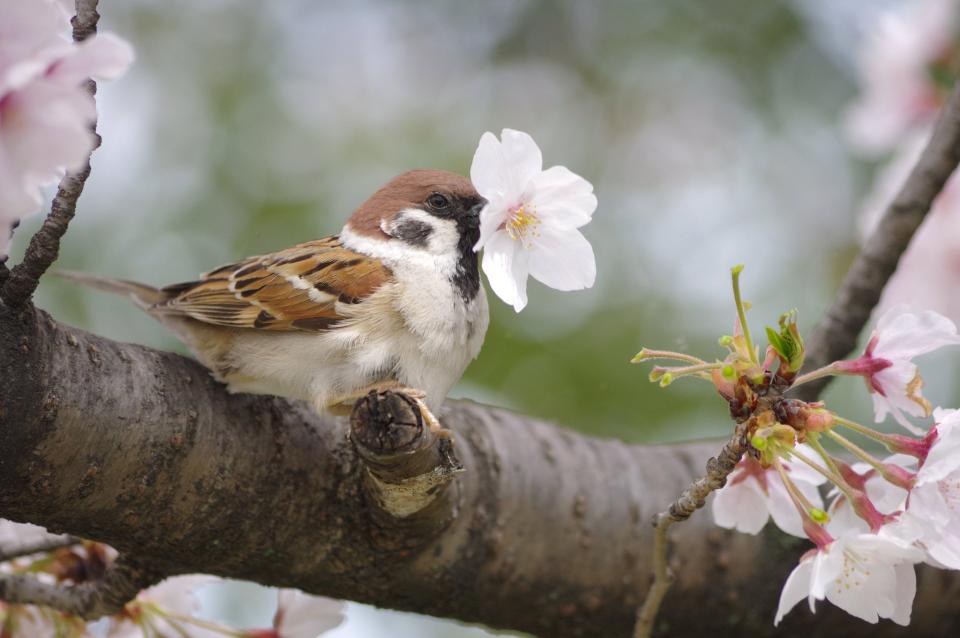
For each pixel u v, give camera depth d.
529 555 7.55
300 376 7.48
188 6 13.59
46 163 4.25
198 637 7.29
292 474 6.71
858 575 5.28
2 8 4.19
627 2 14.18
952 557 5.26
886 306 9.32
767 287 12.29
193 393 6.59
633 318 11.58
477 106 13.76
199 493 6.45
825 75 13.50
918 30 9.85
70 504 6.12
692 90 13.80
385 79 13.66
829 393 11.20
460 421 7.93
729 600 7.97
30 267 5.53
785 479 5.42
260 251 11.92
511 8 14.36
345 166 12.47
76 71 4.25
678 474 8.21
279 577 6.96
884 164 13.02
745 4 13.68
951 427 5.23
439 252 8.08
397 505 6.50
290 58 13.53
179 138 12.68
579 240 5.74
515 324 11.26
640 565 7.82
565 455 7.99
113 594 6.90
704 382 11.02
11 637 7.23
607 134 13.72
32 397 5.79
